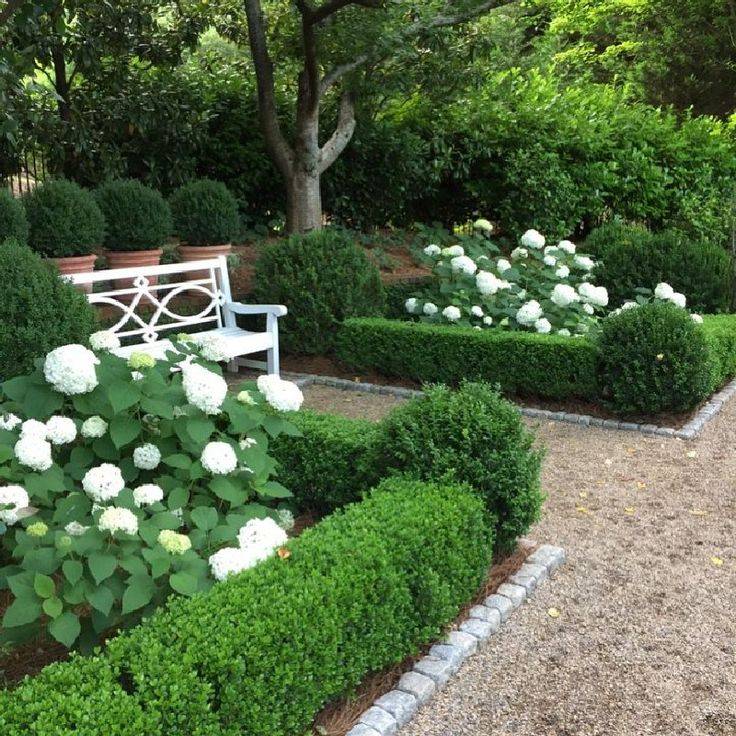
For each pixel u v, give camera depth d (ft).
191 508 10.47
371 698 8.89
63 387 9.93
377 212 38.75
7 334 13.92
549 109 39.47
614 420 19.89
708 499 15.10
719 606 11.18
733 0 56.39
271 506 12.78
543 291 24.82
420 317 25.27
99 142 33.22
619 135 41.52
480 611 10.61
